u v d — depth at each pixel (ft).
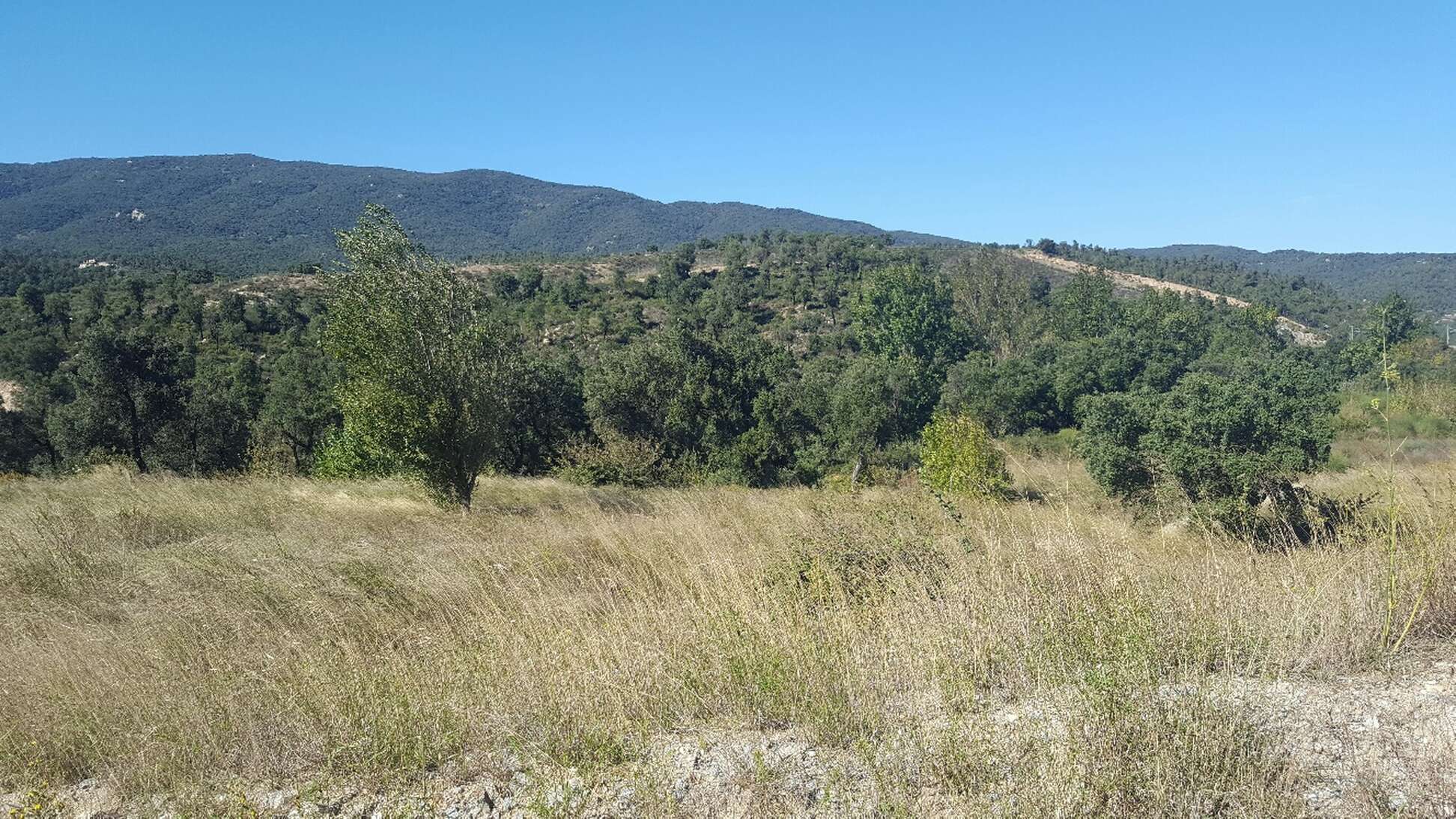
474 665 15.46
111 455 85.56
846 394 91.15
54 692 15.43
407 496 46.42
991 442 50.78
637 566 23.09
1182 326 186.19
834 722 11.68
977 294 238.68
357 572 24.49
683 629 16.02
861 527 21.22
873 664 13.46
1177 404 37.35
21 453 98.53
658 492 56.49
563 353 125.90
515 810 10.63
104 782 12.84
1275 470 32.32
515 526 34.86
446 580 23.25
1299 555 17.94
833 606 16.56
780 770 10.68
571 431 97.60
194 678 16.22
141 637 19.29
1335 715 10.84
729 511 33.17
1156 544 20.24
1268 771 9.20
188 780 12.13
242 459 90.38
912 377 117.29
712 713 13.32
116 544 30.50
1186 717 9.62
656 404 98.17
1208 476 33.50
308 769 12.54
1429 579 14.24
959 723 10.47
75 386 93.20
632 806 10.21
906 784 9.66
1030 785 9.06
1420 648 13.67
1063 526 18.60
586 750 11.89
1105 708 9.81
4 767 13.35
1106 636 12.55
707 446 93.35
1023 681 12.71
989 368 148.15
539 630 16.98
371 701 13.91
